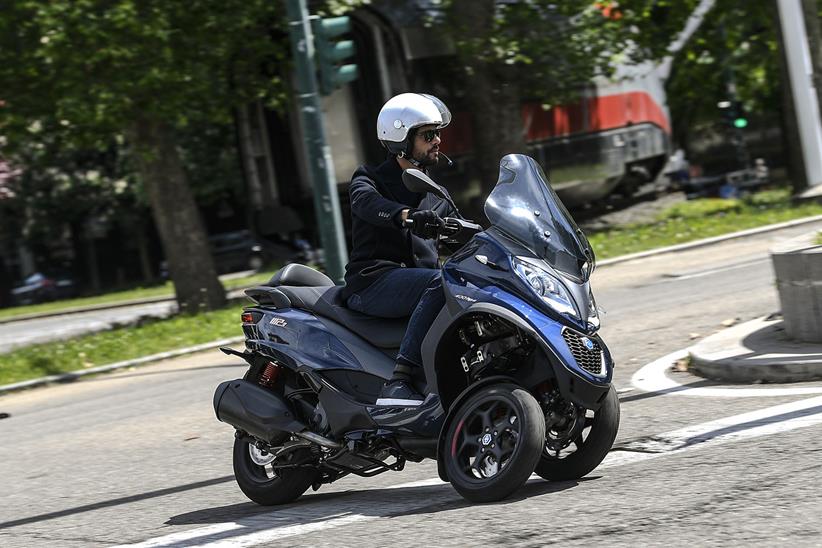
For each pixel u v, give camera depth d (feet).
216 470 72.28
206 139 388.37
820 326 79.25
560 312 50.90
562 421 53.62
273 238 230.07
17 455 89.15
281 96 205.26
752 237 198.18
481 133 217.56
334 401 56.49
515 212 52.49
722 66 351.87
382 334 57.21
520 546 43.57
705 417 65.82
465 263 52.95
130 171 416.05
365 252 57.52
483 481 51.19
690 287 140.77
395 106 56.75
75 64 168.96
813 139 225.15
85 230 462.60
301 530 51.72
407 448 54.49
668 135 301.02
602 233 236.22
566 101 232.32
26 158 257.14
